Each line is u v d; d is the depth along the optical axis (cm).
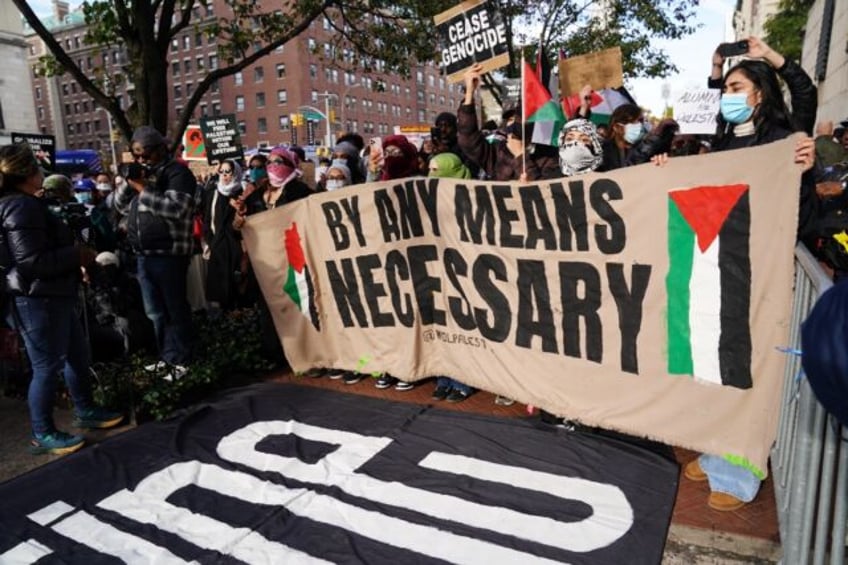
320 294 471
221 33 736
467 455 339
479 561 252
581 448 337
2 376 477
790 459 244
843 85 1309
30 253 344
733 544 258
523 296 365
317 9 729
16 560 268
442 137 533
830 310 126
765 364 271
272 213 478
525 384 370
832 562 181
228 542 272
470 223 382
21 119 4019
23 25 4000
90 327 477
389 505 296
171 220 440
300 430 384
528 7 1405
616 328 327
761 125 302
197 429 392
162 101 641
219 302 576
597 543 259
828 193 391
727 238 279
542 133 393
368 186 426
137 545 275
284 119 7275
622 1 1397
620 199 316
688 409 302
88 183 1270
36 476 339
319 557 260
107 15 626
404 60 936
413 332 425
